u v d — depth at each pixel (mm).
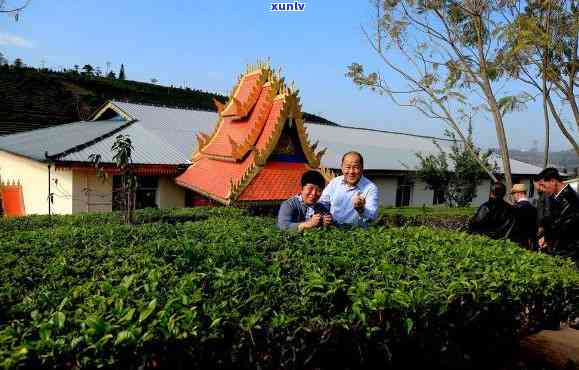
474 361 3230
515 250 4582
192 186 14625
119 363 1973
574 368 3922
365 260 3678
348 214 5586
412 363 2814
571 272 3867
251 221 6512
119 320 2162
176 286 2756
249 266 3391
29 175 17438
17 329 2123
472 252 4230
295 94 13453
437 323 2828
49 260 3744
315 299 2652
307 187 5023
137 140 17484
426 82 12484
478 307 3059
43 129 22641
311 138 23312
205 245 4082
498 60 11438
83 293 2713
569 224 6062
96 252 3938
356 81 12820
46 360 1886
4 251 4066
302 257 3719
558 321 3746
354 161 5496
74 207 14281
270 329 2279
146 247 4070
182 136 18922
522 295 3350
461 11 11500
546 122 11445
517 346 3842
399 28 12305
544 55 10734
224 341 2209
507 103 11578
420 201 22172
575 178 15789
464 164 18125
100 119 23469
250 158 13508
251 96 14719
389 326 2588
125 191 9164
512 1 10992
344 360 2488
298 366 2352
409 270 3398
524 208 6570
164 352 2057
